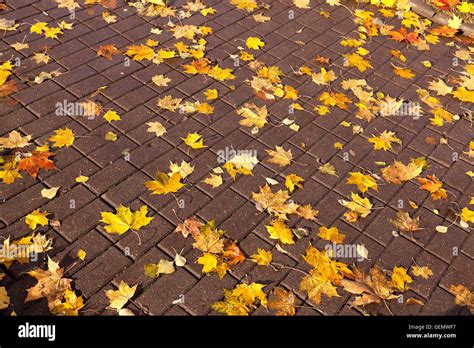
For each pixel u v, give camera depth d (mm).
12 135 3693
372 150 4031
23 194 3342
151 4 5406
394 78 4824
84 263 3010
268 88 4500
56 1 5238
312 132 4129
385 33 5434
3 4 5062
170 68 4594
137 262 3057
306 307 2941
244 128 4082
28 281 2877
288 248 3242
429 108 4508
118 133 3883
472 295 3094
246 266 3107
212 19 5332
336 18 5613
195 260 3104
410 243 3365
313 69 4805
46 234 3133
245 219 3381
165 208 3385
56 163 3582
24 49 4543
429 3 5797
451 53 5273
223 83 4500
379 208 3576
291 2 5801
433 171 3918
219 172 3676
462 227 3514
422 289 3104
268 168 3764
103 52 4645
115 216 3260
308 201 3562
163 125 4008
